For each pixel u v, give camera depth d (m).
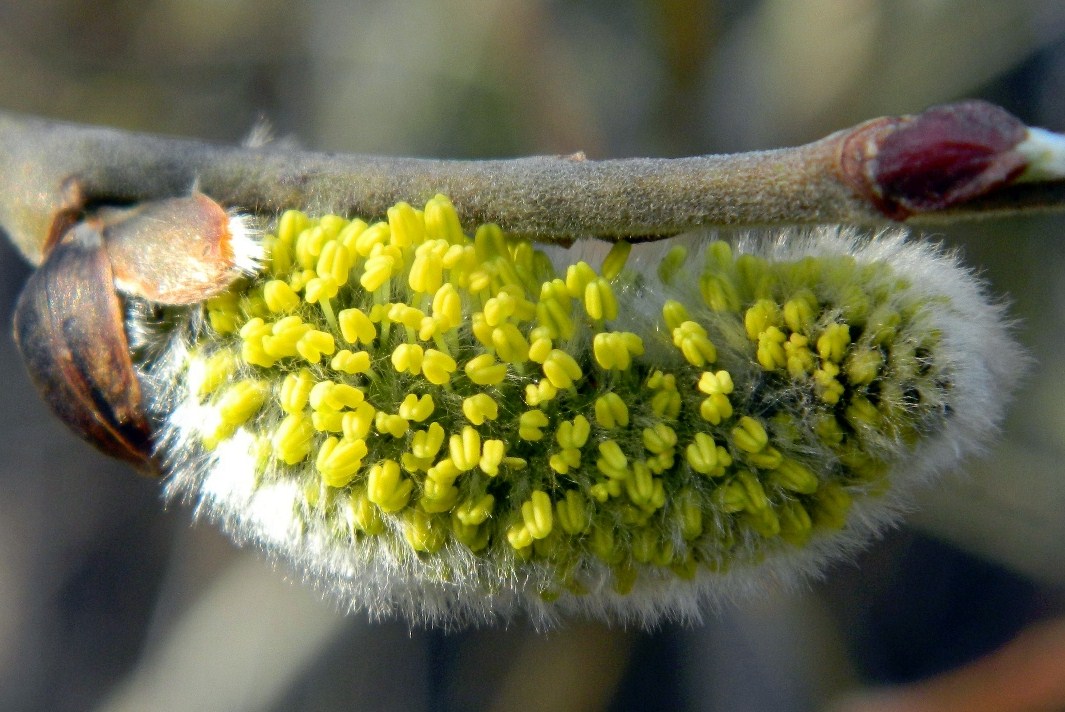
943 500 0.14
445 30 0.17
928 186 0.09
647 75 0.17
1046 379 0.14
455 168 0.09
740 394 0.09
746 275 0.09
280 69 0.18
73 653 0.16
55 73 0.17
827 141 0.09
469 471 0.09
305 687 0.15
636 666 0.15
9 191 0.09
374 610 0.10
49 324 0.09
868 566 0.16
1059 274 0.15
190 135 0.18
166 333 0.09
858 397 0.09
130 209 0.09
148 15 0.17
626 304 0.09
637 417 0.09
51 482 0.16
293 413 0.09
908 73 0.16
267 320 0.09
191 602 0.15
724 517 0.09
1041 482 0.14
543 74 0.16
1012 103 0.17
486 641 0.16
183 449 0.09
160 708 0.15
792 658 0.15
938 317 0.09
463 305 0.09
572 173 0.09
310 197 0.09
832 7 0.16
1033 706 0.14
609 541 0.09
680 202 0.09
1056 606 0.16
